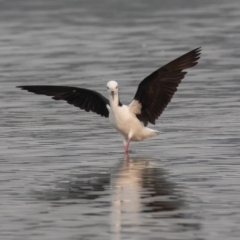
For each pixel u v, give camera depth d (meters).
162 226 11.46
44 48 34.09
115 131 18.69
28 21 44.09
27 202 12.82
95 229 11.40
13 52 33.12
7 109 21.70
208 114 20.42
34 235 11.20
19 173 14.76
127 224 11.59
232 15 44.69
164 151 16.47
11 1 54.22
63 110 21.45
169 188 13.50
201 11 47.12
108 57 31.36
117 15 46.34
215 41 35.06
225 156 15.83
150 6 50.56
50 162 15.63
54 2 53.78
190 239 10.91
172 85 15.24
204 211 12.12
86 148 16.89
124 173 14.66
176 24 41.41
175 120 19.78
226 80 25.72
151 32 38.56
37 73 27.97
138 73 27.53
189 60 14.88
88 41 36.03
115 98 15.73
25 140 17.73
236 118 19.83
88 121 19.92
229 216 11.85
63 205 12.62
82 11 48.62
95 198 12.99
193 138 17.66
